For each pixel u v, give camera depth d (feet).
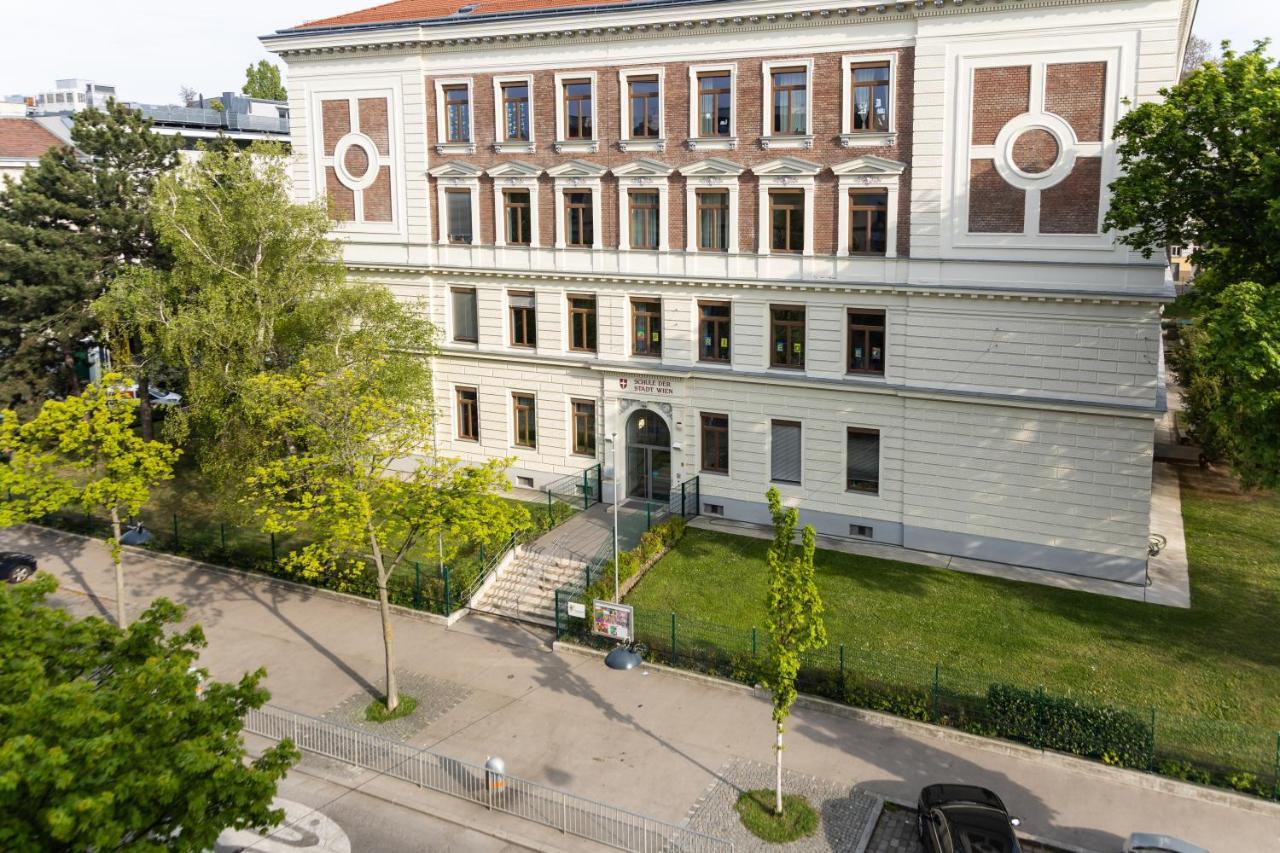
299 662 94.99
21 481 90.79
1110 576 103.50
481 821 70.74
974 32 100.53
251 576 115.14
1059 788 71.77
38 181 144.15
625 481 129.49
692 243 118.62
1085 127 98.02
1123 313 98.73
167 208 113.80
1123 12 94.84
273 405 92.73
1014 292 101.86
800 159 110.52
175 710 48.88
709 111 115.75
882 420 112.16
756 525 121.08
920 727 79.51
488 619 103.81
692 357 121.49
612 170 120.98
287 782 75.87
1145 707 79.61
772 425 118.83
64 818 38.91
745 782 74.08
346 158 138.21
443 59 129.49
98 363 181.57
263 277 114.32
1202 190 82.53
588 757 77.97
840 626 94.63
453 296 137.08
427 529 84.12
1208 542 114.21
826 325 113.39
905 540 113.09
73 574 118.21
